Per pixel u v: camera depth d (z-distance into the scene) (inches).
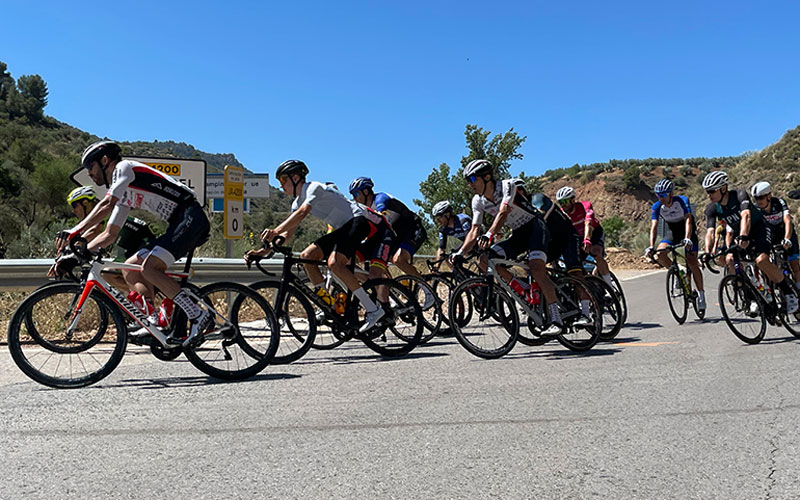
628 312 400.8
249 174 414.6
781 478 106.7
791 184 2158.0
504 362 222.7
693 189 3639.3
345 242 236.7
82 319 209.0
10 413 151.9
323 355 249.0
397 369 211.0
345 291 251.6
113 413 151.9
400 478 108.6
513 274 245.6
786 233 276.2
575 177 4065.0
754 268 276.2
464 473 110.7
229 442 128.7
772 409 149.8
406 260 318.7
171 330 196.7
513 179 241.1
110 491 103.3
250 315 207.6
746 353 229.3
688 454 119.5
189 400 165.3
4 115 3452.3
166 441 129.5
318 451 123.0
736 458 116.9
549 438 130.1
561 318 241.6
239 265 334.6
